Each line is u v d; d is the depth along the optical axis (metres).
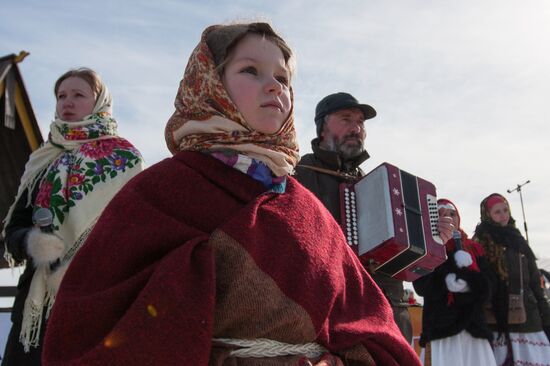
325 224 2.01
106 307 1.56
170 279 1.55
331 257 1.93
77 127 3.68
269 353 1.72
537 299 6.85
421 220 4.09
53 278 3.29
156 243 1.67
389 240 3.90
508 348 6.52
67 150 3.68
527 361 6.52
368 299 2.07
